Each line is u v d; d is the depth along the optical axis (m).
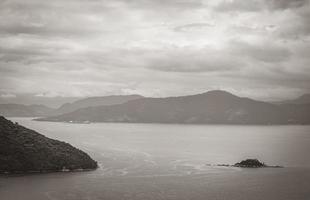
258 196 152.88
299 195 154.75
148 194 153.88
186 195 152.75
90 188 162.88
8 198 147.38
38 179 179.62
